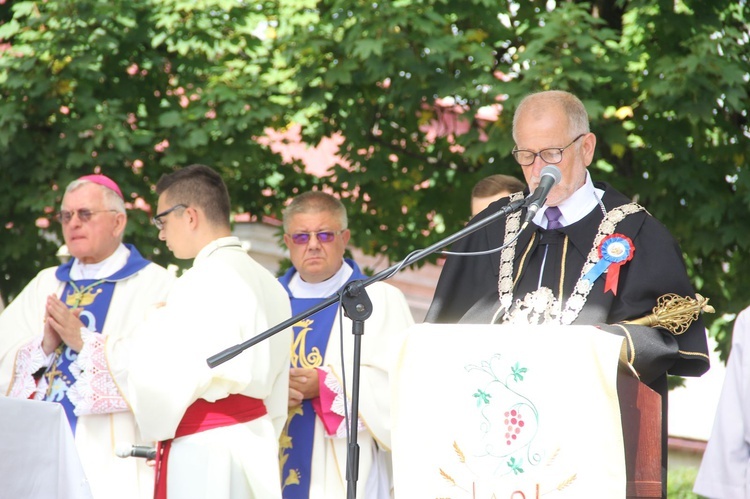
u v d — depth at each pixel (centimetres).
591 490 554
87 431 921
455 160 1695
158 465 785
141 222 1495
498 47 1593
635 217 684
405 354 596
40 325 995
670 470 2425
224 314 789
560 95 694
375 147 1677
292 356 946
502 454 569
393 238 1700
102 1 1520
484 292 703
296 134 1797
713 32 1474
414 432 587
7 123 1459
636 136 1553
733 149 1581
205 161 1554
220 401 789
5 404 660
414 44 1474
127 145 1484
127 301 996
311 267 959
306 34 1490
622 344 584
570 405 562
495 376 576
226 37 1595
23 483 670
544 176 632
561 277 678
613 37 1421
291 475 904
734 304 1591
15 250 1550
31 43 1505
